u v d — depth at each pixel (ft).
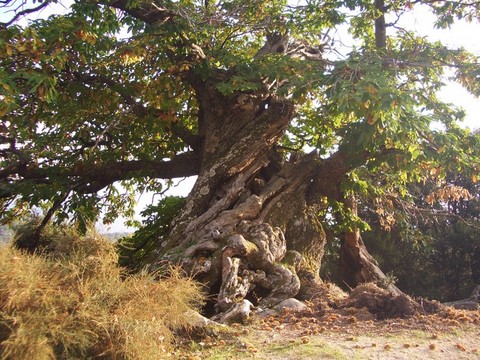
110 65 41.65
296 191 38.17
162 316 16.94
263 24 40.78
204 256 30.01
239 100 38.99
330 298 28.99
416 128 31.04
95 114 42.88
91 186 41.29
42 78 28.22
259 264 30.35
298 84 34.99
